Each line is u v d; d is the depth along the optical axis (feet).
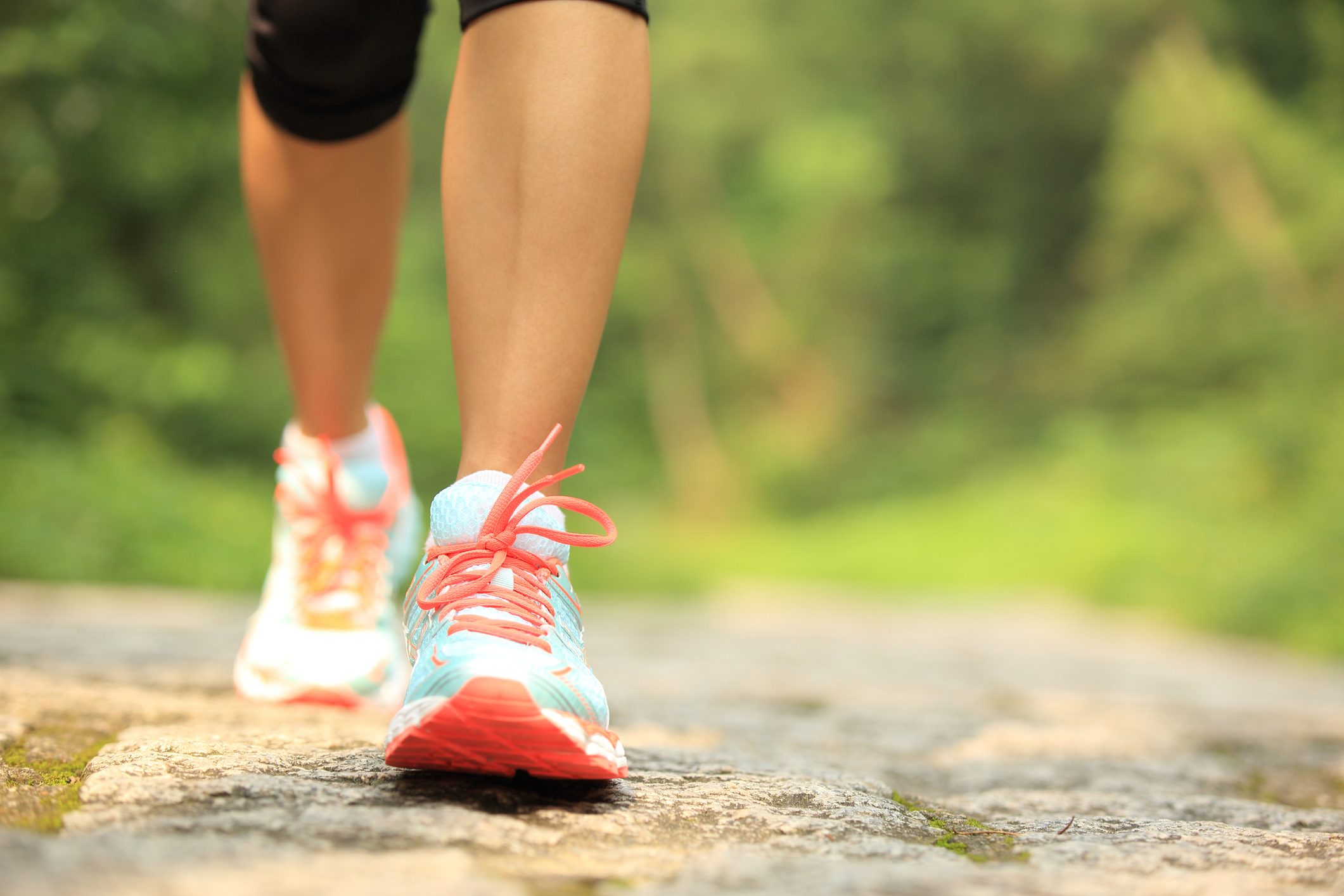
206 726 6.56
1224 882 4.14
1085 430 72.59
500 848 4.19
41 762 5.52
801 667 15.75
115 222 35.42
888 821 5.09
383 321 8.00
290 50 6.66
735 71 108.78
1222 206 75.31
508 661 4.83
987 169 104.58
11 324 30.55
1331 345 44.47
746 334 111.96
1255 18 80.43
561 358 5.32
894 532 75.10
